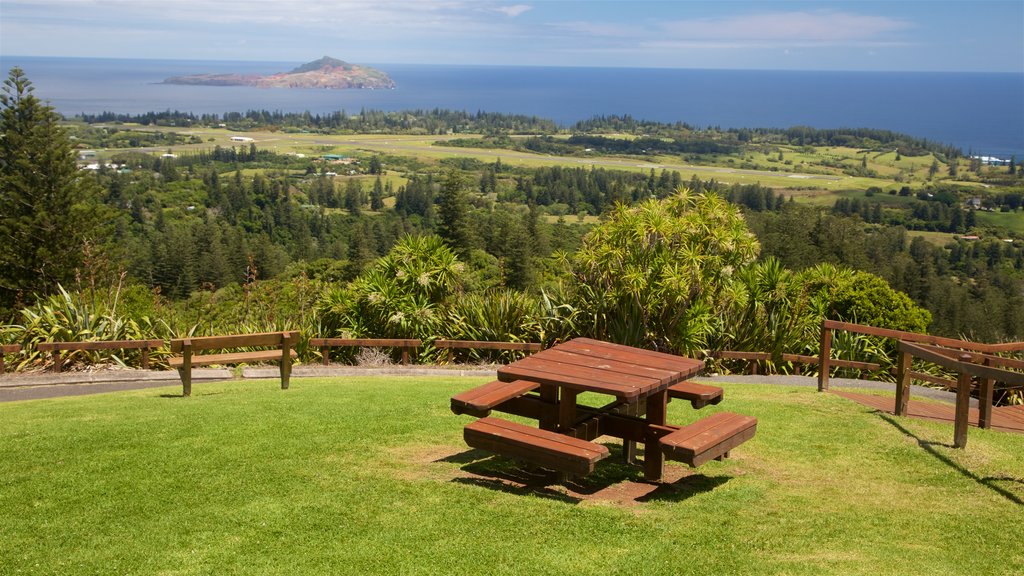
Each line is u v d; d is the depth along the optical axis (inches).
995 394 364.2
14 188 1163.3
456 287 477.1
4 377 370.6
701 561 142.8
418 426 246.4
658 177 6358.3
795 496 188.1
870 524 168.4
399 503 171.5
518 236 1950.1
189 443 221.1
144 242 2861.7
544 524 160.4
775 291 451.8
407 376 389.7
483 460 210.4
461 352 448.8
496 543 149.3
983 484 201.2
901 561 146.0
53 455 209.6
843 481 202.4
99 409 279.0
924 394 365.7
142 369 395.9
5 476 190.7
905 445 237.6
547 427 203.6
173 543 148.3
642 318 425.7
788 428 258.7
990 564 147.2
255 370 394.9
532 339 454.9
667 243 431.8
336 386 338.6
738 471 210.2
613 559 142.9
